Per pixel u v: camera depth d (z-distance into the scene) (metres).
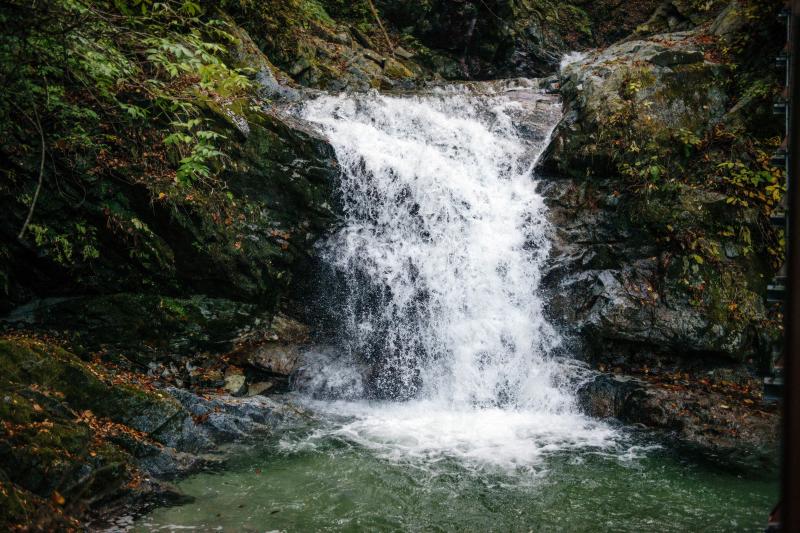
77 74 5.48
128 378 5.56
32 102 4.62
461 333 6.92
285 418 5.79
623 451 5.39
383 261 7.24
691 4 11.81
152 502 4.22
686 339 6.56
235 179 6.69
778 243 6.83
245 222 6.72
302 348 6.82
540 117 9.27
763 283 6.74
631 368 6.75
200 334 6.40
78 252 5.99
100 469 4.06
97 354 5.84
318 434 5.59
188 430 5.06
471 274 7.28
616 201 7.39
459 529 4.10
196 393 5.82
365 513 4.26
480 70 13.37
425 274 7.22
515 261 7.36
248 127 6.82
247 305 6.76
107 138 5.99
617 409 6.21
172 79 6.65
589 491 4.64
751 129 7.43
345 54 10.82
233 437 5.34
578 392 6.38
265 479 4.69
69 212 5.91
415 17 12.52
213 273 6.51
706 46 8.79
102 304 6.07
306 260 7.14
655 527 4.14
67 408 4.43
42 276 5.96
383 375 6.71
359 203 7.42
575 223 7.54
